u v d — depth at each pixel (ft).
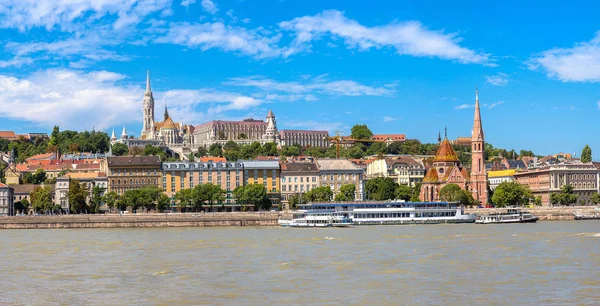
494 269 426.51
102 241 653.30
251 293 358.43
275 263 462.60
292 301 338.34
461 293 352.69
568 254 495.00
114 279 406.00
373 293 354.54
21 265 468.34
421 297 344.08
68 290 372.99
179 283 389.60
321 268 437.17
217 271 431.02
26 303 341.21
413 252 517.14
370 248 548.72
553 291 355.97
